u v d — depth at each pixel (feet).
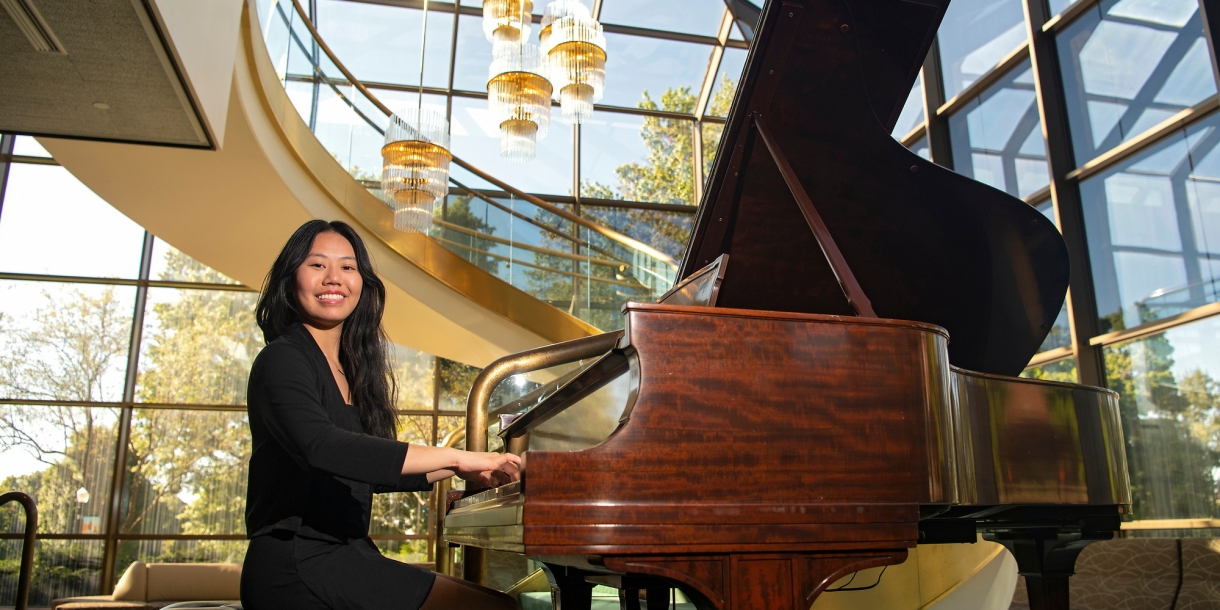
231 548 29.30
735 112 7.91
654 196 35.83
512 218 24.49
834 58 7.63
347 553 4.55
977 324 9.86
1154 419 19.21
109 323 30.58
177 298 31.19
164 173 16.76
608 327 24.97
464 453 4.50
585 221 25.81
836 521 4.74
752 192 8.36
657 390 4.63
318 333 5.12
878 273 9.34
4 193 30.68
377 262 21.24
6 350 29.58
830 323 5.05
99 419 29.68
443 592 4.84
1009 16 24.97
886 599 11.63
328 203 19.86
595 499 4.37
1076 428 8.00
